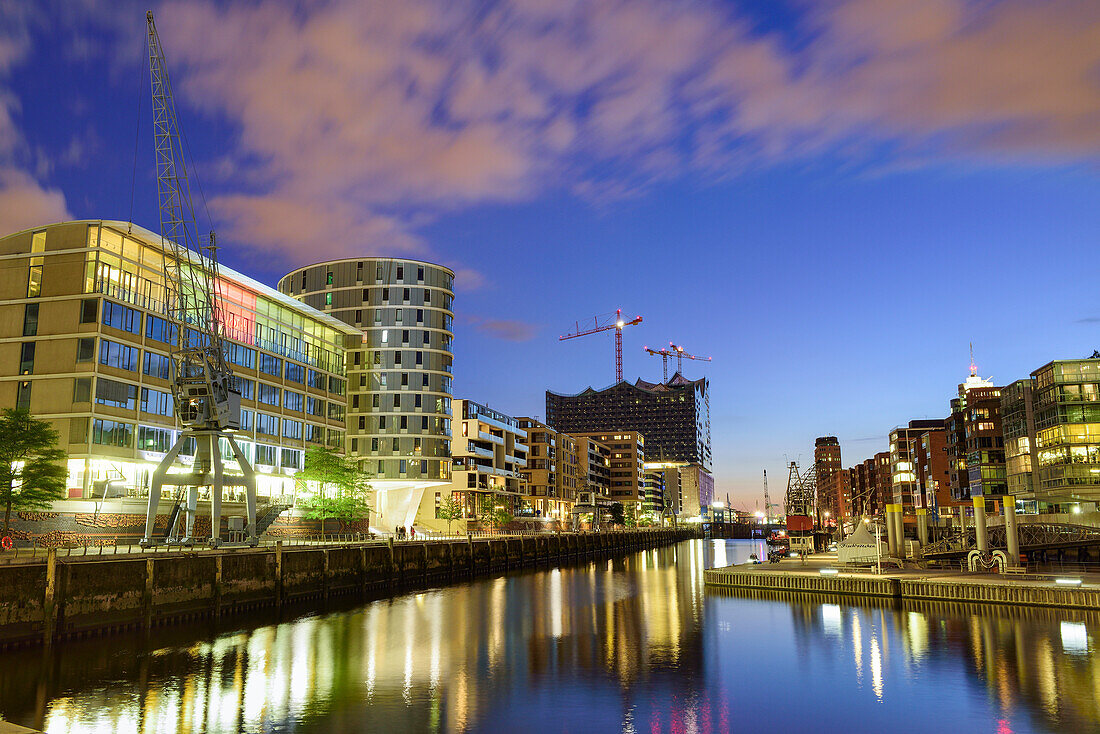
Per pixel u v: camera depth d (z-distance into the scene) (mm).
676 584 86250
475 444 153750
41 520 63469
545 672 37844
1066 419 107312
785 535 174625
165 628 47000
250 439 91438
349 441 121562
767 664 39625
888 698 32906
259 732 27906
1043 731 28406
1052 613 53156
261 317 98875
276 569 58969
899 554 82812
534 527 173750
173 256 81438
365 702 32125
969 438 149875
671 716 30516
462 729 28594
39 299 71875
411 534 109188
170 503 74688
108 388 70938
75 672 35688
